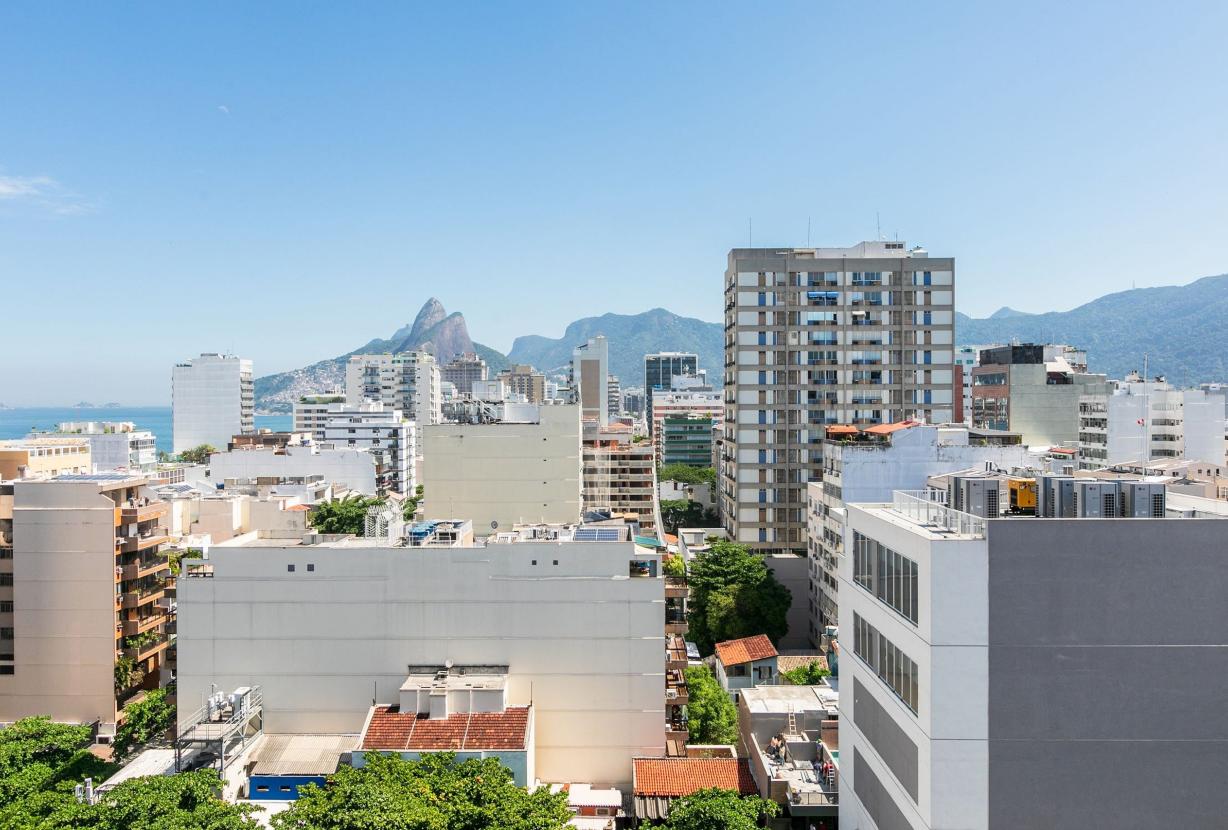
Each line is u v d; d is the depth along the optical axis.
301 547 60.22
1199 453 135.00
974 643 28.91
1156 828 28.48
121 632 81.19
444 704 55.03
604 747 59.88
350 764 53.44
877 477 87.12
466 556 59.78
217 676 59.59
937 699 29.06
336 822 39.97
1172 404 135.62
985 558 28.88
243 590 59.62
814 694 64.38
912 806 31.28
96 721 78.44
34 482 79.88
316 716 59.25
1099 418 139.00
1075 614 28.64
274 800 52.84
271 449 169.50
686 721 67.88
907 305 127.75
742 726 64.75
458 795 44.59
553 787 58.16
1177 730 28.39
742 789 53.22
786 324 127.56
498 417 124.69
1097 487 31.97
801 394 126.88
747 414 126.88
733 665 82.69
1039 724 28.72
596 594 59.72
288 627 59.50
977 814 28.89
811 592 106.50
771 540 126.19
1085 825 28.66
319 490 143.00
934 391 127.19
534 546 60.00
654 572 62.56
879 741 35.81
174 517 105.50
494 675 58.84
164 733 70.44
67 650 78.81
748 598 99.25
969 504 34.59
